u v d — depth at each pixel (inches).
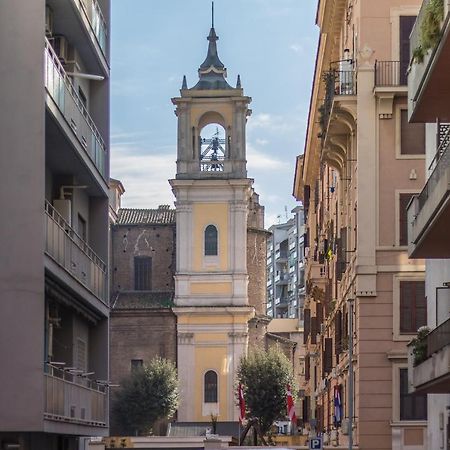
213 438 3978.8
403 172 2564.0
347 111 2625.5
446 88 1585.9
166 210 7017.7
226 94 6569.9
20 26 1547.7
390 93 2554.1
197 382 6407.5
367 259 2554.1
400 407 2529.5
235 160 6540.4
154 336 6496.1
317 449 2404.0
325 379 3395.7
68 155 1807.3
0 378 1525.6
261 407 5787.4
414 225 1712.6
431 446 2031.3
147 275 6747.1
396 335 2541.8
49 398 1579.7
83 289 1875.0
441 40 1433.3
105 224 2135.8
